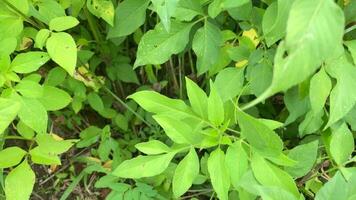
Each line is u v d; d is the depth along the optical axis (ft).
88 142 2.13
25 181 1.71
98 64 2.24
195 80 2.20
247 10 1.64
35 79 1.71
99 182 1.90
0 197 1.93
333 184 1.25
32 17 1.91
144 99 1.53
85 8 1.96
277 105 2.14
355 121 1.69
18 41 1.78
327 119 1.70
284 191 1.25
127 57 2.21
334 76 1.47
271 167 1.42
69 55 1.59
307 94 1.62
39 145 1.79
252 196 1.49
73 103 2.09
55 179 2.23
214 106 1.45
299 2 0.86
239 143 1.45
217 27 1.70
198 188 2.07
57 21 1.64
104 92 2.25
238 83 1.67
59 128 2.30
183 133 1.49
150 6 1.68
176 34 1.70
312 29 0.83
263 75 1.62
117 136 2.29
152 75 2.20
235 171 1.42
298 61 0.81
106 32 2.10
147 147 1.54
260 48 1.65
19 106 1.41
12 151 1.76
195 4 1.67
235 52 1.70
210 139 1.48
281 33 1.20
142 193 1.82
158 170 1.52
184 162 1.50
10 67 1.63
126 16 1.80
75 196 2.21
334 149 1.54
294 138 2.04
